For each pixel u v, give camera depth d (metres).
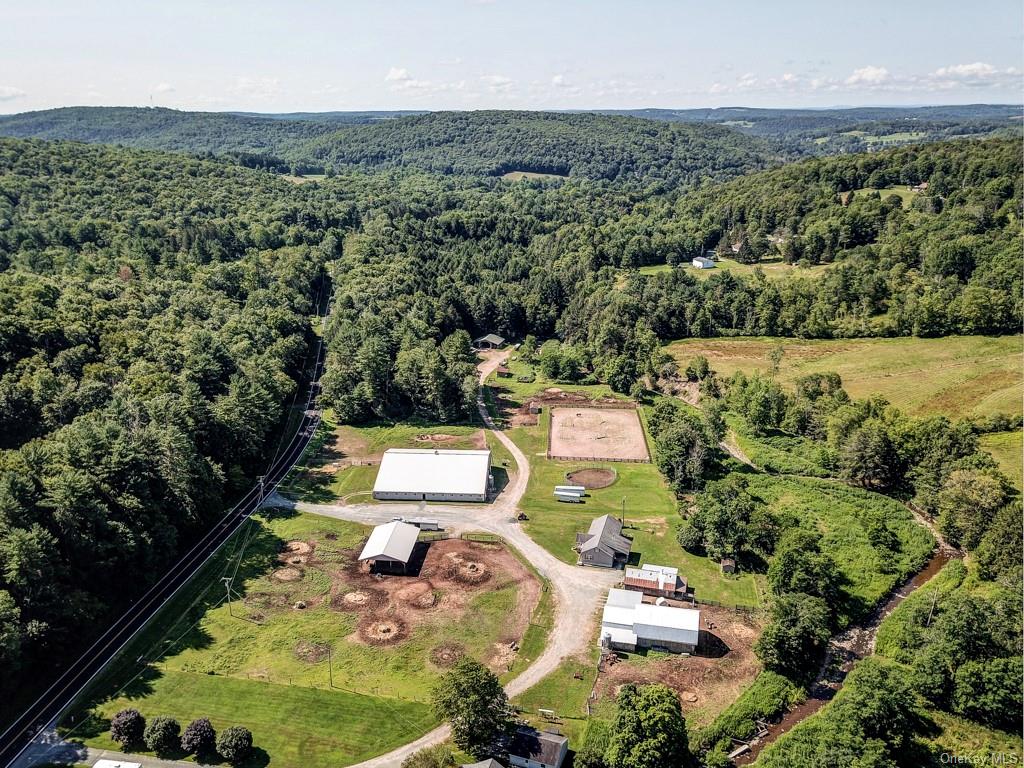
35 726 68.62
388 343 167.25
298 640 82.25
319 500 116.56
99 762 62.16
